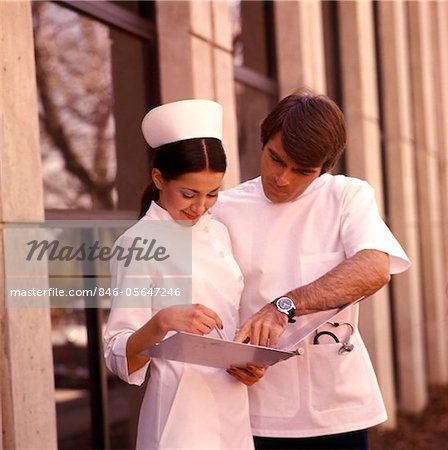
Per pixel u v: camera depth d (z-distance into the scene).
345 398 2.82
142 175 4.93
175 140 2.43
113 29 4.77
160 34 4.82
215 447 2.53
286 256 2.84
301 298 2.55
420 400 8.85
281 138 2.63
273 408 2.83
